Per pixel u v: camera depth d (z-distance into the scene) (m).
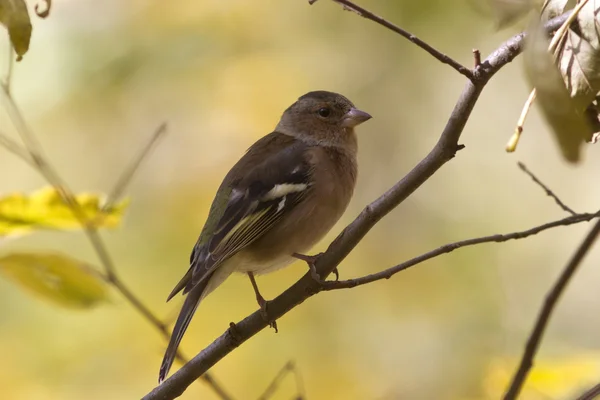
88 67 13.19
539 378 8.11
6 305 12.13
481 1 5.82
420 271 12.86
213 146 13.10
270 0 13.46
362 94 13.65
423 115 13.80
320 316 12.45
